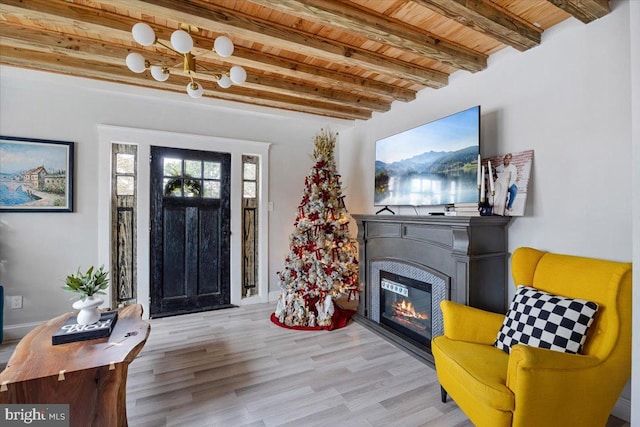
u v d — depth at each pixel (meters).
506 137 2.45
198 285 3.81
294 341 2.87
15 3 1.86
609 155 1.86
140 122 3.49
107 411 1.52
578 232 1.99
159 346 2.74
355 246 3.85
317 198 3.55
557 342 1.56
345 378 2.22
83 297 1.94
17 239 2.97
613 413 1.84
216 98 3.55
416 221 2.70
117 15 2.13
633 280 1.41
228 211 3.97
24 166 2.98
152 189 3.54
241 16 2.10
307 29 2.31
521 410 1.35
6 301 2.93
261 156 4.17
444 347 1.81
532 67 2.28
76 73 2.81
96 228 3.28
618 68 1.83
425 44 2.31
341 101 3.54
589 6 1.80
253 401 1.95
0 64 2.65
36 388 1.41
